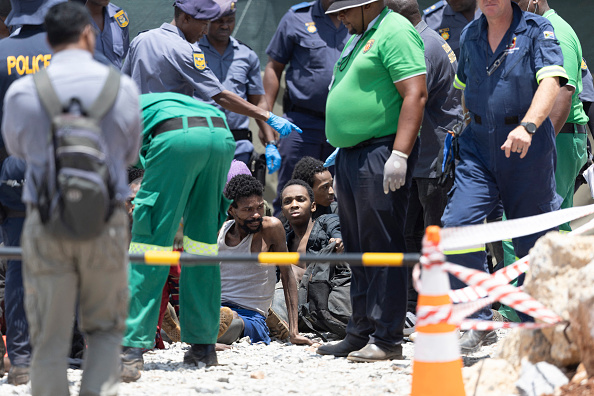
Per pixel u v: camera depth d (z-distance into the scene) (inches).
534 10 930.1
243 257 597.9
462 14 1254.3
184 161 721.6
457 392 520.4
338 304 975.0
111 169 469.1
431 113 1031.6
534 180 761.0
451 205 783.1
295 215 1071.6
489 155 778.2
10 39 689.6
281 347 934.4
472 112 784.3
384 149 778.2
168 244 730.8
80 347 773.9
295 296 973.2
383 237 782.5
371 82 778.8
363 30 796.0
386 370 732.0
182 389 643.5
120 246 480.1
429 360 521.0
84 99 472.7
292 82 1284.4
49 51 682.2
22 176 676.7
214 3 826.2
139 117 496.7
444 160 813.2
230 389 651.5
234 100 892.0
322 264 1000.9
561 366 560.4
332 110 791.7
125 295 497.4
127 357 706.8
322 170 1142.3
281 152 1286.9
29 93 472.1
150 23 1440.7
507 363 589.3
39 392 484.7
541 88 731.4
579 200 1390.3
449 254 761.0
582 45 1403.8
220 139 743.1
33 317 485.1
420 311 521.7
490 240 614.5
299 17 1280.8
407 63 763.4
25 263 482.6
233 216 980.6
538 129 753.0
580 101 1018.7
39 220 468.1
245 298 977.5
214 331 762.2
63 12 491.2
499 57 760.3
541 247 581.6
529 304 545.6
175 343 951.0
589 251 563.5
